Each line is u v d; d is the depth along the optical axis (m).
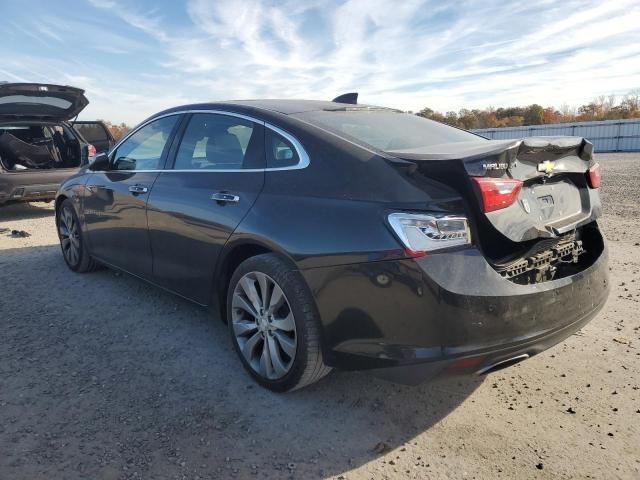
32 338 3.66
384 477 2.31
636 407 2.85
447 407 2.87
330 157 2.75
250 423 2.69
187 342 3.62
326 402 2.90
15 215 8.80
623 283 4.91
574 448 2.51
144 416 2.74
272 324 2.89
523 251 2.56
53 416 2.72
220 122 3.49
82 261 5.01
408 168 2.47
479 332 2.32
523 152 2.58
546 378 3.18
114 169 4.46
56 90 8.22
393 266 2.35
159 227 3.70
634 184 13.20
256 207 2.95
